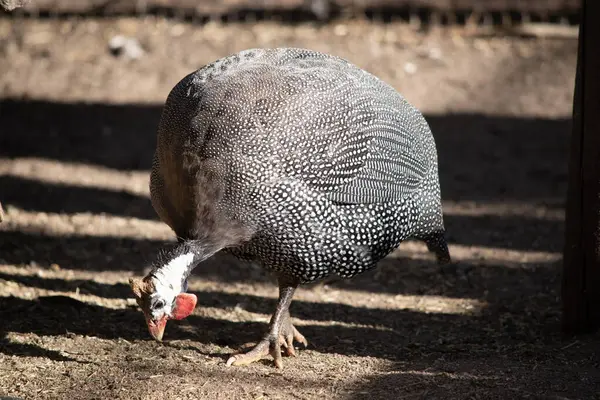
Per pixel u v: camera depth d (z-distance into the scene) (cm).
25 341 840
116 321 906
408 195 812
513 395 725
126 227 1190
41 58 1794
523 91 1662
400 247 1155
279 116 744
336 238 767
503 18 1894
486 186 1344
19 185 1309
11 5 766
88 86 1695
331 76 782
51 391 737
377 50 1789
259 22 1925
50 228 1169
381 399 724
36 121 1558
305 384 758
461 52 1792
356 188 764
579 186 839
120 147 1475
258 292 1009
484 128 1536
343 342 872
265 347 807
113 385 748
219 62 801
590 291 856
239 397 729
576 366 796
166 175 764
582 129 829
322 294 1009
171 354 824
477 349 851
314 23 1919
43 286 984
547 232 1191
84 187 1317
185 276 725
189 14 1942
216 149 736
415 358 829
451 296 1006
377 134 780
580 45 825
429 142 851
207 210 736
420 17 1920
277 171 737
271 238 756
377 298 999
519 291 1016
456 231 1195
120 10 1955
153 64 1766
